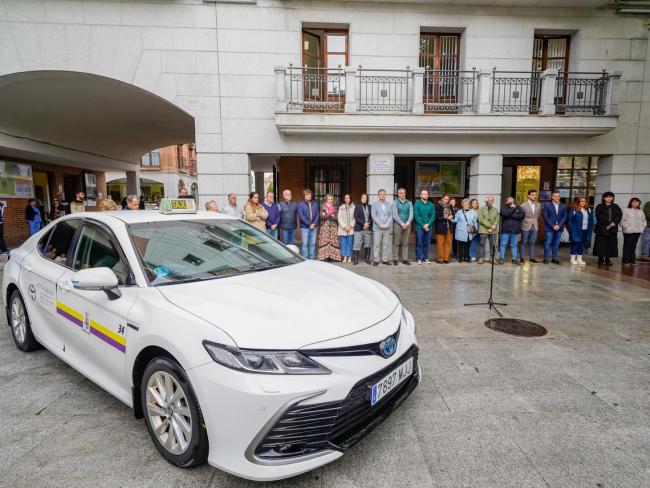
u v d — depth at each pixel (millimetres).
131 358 2414
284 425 1939
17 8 8641
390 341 2352
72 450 2441
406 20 9719
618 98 9609
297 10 9383
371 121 9094
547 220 9188
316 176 12836
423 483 2170
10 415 2832
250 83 9414
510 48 9992
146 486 2137
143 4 8945
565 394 3150
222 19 9195
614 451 2451
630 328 4727
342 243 9336
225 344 2000
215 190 9594
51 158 14398
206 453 2141
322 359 2047
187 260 2893
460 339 4355
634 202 9109
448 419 2795
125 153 18609
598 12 9969
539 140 9953
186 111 9344
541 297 6176
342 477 2217
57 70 8883
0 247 10812
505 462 2346
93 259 3043
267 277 2883
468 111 9766
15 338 4027
